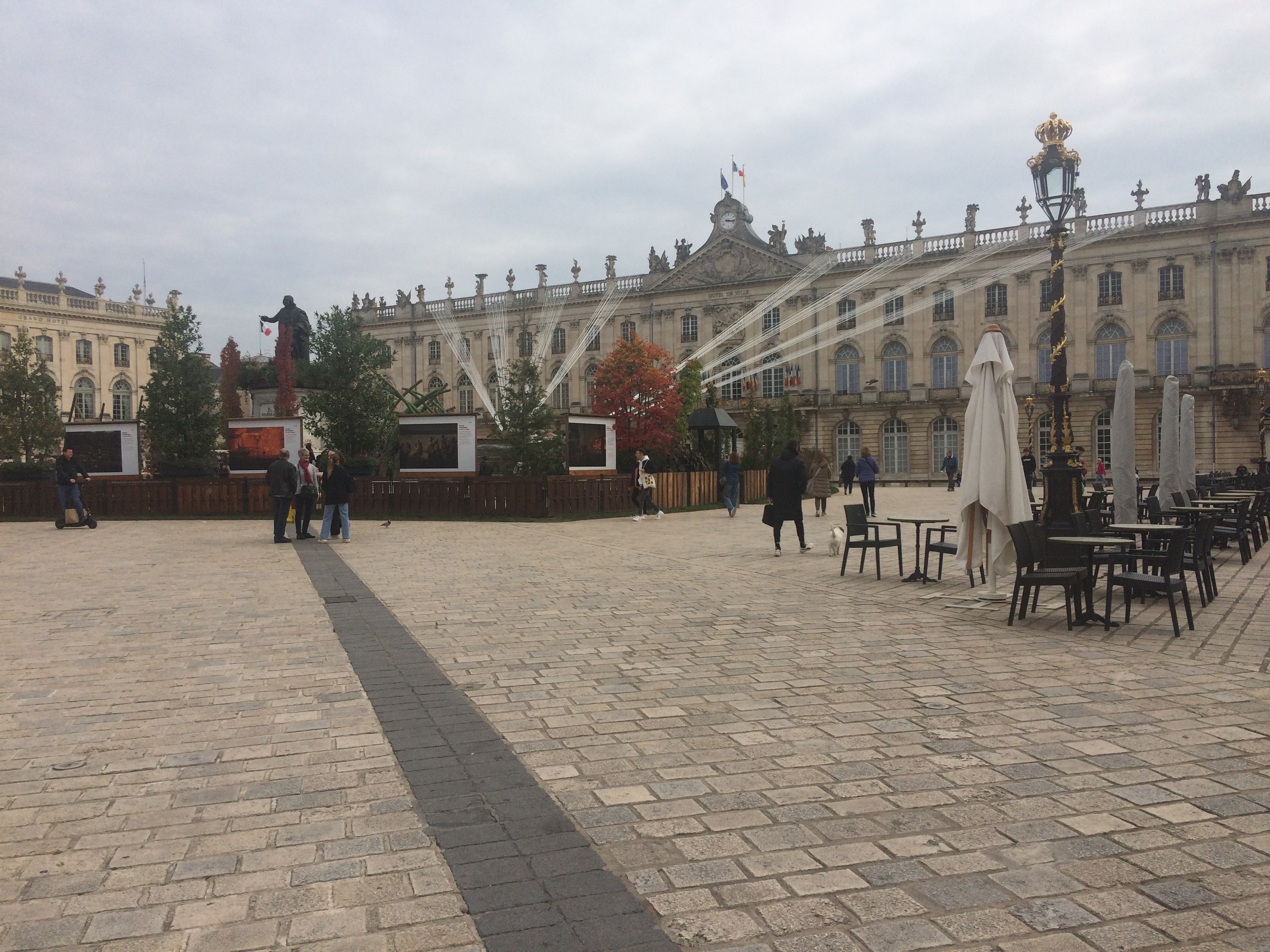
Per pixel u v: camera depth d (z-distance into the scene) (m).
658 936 3.38
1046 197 12.18
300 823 4.46
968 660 7.89
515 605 10.93
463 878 3.87
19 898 3.73
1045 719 6.06
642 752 5.46
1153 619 9.89
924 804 4.61
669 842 4.20
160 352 33.94
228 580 13.27
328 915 3.56
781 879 3.82
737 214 75.06
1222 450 58.69
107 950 3.33
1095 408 62.44
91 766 5.33
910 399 67.62
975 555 11.83
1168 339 60.44
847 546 13.63
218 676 7.46
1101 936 3.35
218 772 5.21
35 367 49.12
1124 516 13.52
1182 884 3.74
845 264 70.50
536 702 6.60
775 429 45.00
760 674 7.37
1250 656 8.00
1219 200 59.16
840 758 5.32
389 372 91.50
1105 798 4.65
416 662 7.92
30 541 20.22
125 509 29.02
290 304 37.34
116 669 7.73
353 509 28.22
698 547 18.27
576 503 27.84
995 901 3.62
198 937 3.41
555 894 3.72
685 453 37.91
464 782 5.00
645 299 78.62
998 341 11.37
